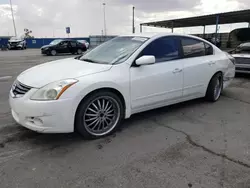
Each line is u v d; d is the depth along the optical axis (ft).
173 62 12.90
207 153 9.24
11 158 8.73
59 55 68.80
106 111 10.64
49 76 9.78
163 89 12.48
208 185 7.29
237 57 25.21
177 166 8.32
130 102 11.26
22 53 77.77
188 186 7.24
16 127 11.48
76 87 9.38
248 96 17.97
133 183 7.38
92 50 14.01
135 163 8.51
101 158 8.84
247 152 9.33
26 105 9.13
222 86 16.78
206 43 15.39
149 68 11.76
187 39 14.02
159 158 8.85
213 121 12.70
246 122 12.57
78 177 7.66
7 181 7.41
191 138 10.59
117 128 11.19
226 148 9.66
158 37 12.59
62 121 9.29
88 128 10.20
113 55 12.03
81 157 8.89
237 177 7.70
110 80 10.23
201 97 15.62
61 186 7.22
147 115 13.56
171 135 10.90
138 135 10.88
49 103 8.97
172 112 14.11
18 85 9.95
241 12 57.88
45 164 8.39
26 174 7.79
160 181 7.48
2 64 39.96
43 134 10.78
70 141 10.19
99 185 7.27
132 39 12.83
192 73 13.85
